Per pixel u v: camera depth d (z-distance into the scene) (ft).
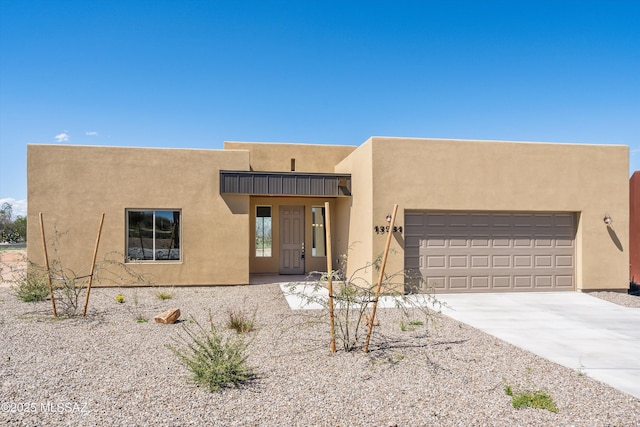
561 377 17.60
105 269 40.45
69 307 28.40
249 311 29.94
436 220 38.70
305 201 52.16
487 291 39.06
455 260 38.75
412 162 37.96
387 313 29.76
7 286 41.19
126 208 41.06
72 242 40.14
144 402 14.55
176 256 41.88
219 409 14.10
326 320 26.86
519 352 21.06
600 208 39.78
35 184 39.83
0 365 18.19
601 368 18.89
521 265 39.50
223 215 42.32
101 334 23.45
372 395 15.35
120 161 41.01
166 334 23.50
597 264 39.63
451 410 14.23
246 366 18.20
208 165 42.27
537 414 14.01
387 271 37.17
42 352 20.04
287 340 22.43
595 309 32.42
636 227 47.98
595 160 39.88
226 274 42.24
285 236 52.01
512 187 38.93
